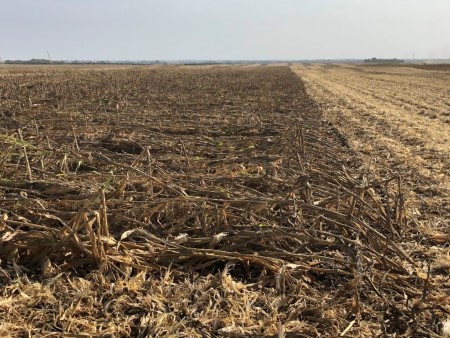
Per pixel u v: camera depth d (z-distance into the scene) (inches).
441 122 569.6
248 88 1095.0
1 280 144.2
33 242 157.6
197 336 124.0
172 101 745.6
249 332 126.6
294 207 195.3
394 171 313.1
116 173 256.5
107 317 130.3
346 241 176.4
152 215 190.5
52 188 215.8
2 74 1622.8
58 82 1165.7
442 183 283.7
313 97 879.7
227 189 225.5
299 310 136.7
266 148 354.6
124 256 155.9
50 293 136.7
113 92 877.8
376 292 144.4
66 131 409.1
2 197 198.1
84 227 166.4
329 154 349.7
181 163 293.6
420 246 191.8
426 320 138.8
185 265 160.4
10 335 119.8
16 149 282.2
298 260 168.4
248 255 161.6
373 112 645.3
